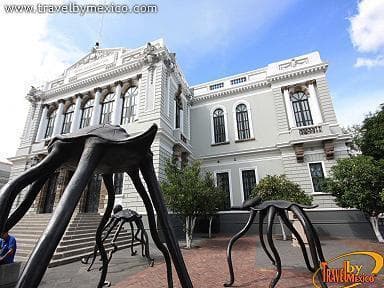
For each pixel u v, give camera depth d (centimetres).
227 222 1653
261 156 1788
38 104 2127
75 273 635
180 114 1930
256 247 1031
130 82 1744
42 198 1653
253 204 538
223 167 1878
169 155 1527
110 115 1738
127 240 1116
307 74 1788
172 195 1034
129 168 263
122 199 1347
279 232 1479
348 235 1334
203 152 1997
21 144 2025
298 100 1803
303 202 1191
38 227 1129
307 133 1591
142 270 667
